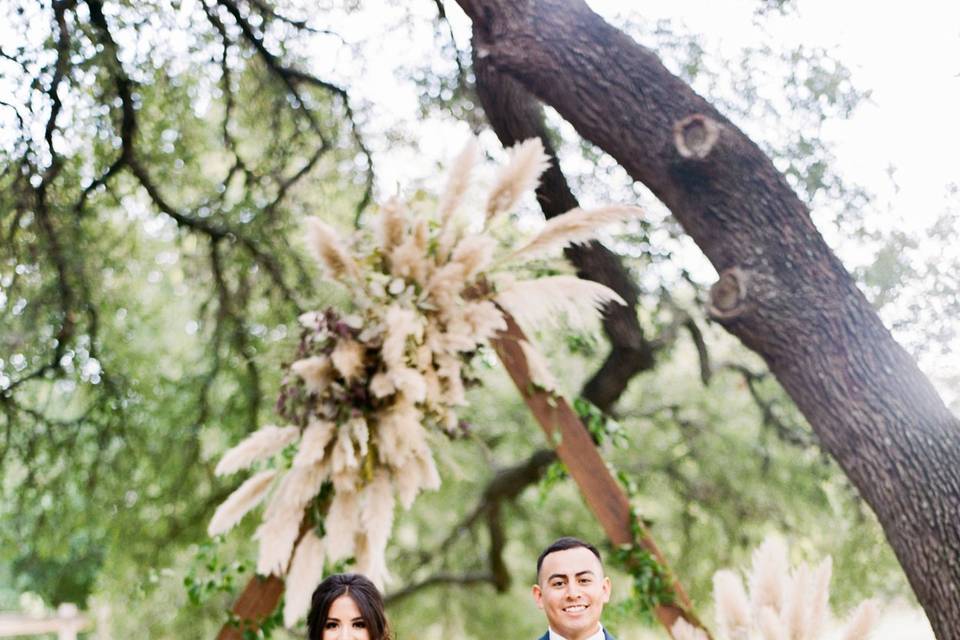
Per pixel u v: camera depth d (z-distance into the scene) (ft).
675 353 28.12
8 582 39.19
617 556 15.85
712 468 29.07
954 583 14.30
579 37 16.24
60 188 24.93
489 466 29.71
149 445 27.63
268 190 26.30
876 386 15.03
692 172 15.92
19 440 26.96
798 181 22.29
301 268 25.94
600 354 28.14
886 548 27.40
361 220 25.50
